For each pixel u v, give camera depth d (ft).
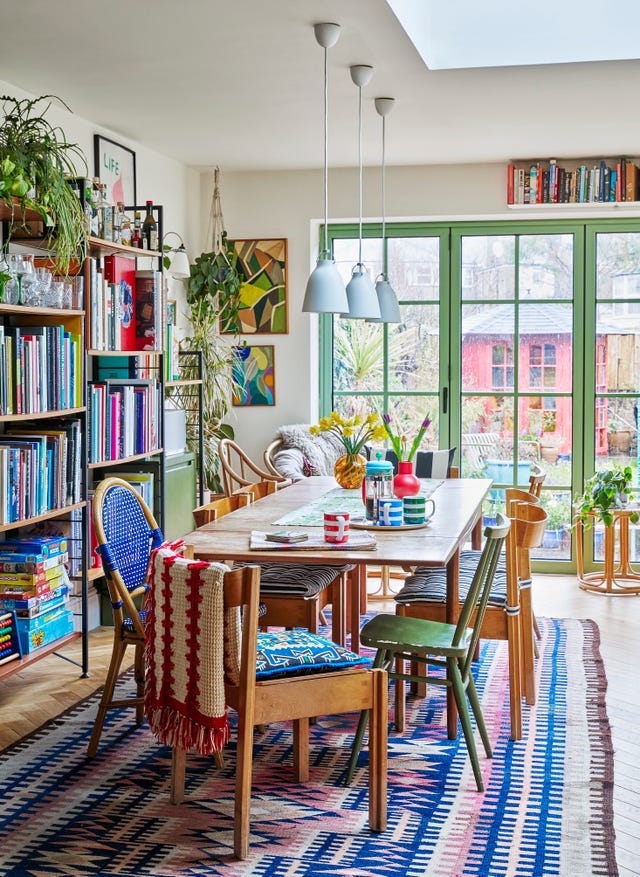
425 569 13.11
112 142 17.66
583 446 21.68
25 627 12.58
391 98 15.34
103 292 14.65
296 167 21.36
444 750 11.09
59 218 12.69
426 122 16.96
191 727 8.41
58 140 15.80
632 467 21.53
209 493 20.45
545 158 20.26
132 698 12.24
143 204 19.06
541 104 15.67
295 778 10.22
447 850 8.67
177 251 19.52
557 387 21.74
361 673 8.93
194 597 8.37
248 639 8.34
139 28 12.06
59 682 13.61
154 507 17.08
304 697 8.71
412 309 22.16
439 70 13.74
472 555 14.34
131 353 15.39
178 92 15.05
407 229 21.95
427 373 22.22
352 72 13.78
